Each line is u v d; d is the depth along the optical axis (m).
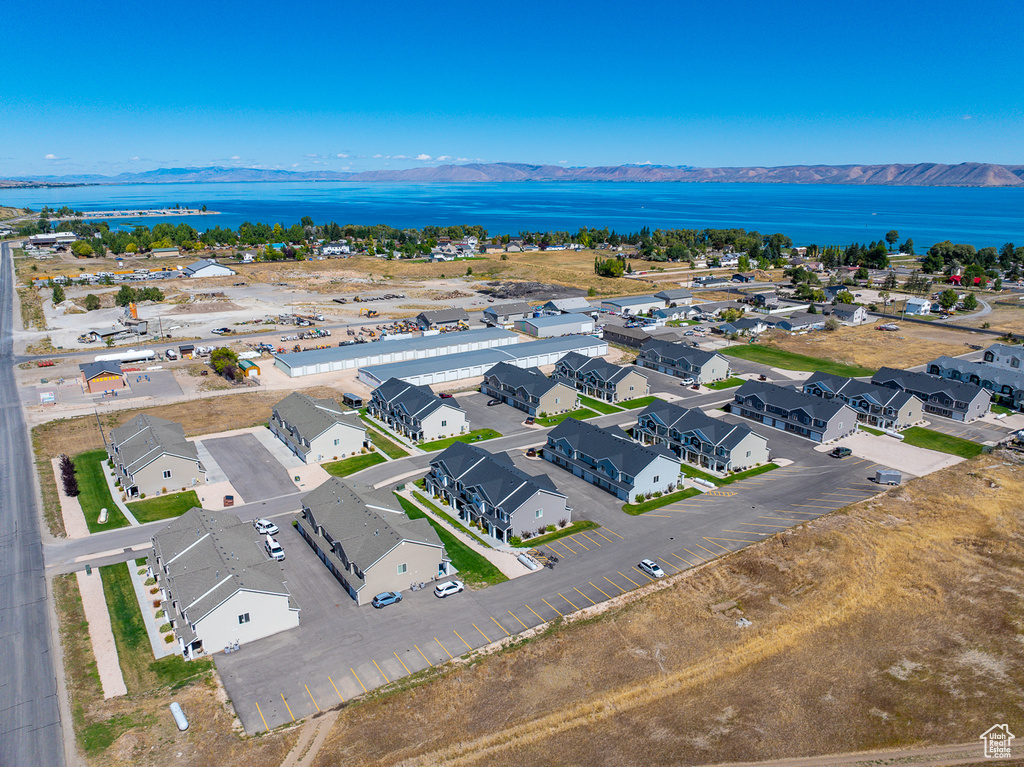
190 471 80.94
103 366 117.31
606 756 42.72
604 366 120.31
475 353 135.75
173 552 60.00
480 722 45.53
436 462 80.19
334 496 70.12
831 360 143.12
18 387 117.75
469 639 54.31
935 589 61.53
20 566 64.00
